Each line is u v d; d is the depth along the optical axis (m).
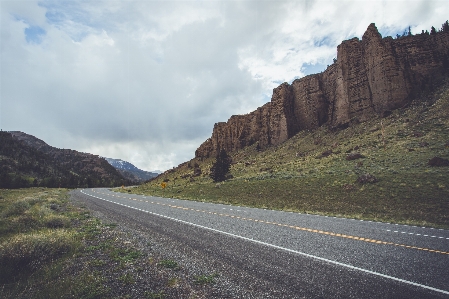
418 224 14.91
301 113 104.44
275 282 6.18
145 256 8.24
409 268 7.11
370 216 18.06
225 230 12.05
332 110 93.12
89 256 8.23
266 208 22.45
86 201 28.42
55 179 97.94
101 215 17.19
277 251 8.62
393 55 76.12
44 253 7.92
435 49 77.00
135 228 12.72
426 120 53.69
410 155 38.28
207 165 120.12
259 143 112.19
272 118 108.75
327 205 23.03
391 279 6.33
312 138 85.44
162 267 7.27
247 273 6.75
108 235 11.09
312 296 5.47
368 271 6.85
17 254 7.21
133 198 33.56
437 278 6.42
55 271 6.83
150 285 6.11
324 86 101.50
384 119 67.75
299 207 23.14
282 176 42.97
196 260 7.79
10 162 164.38
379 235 11.34
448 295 5.52
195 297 5.48
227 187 40.31
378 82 76.19
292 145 87.94
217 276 6.57
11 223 12.21
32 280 6.35
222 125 143.88
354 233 11.62
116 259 7.91
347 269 7.00
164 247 9.23
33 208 17.69
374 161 40.62
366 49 81.88
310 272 6.79
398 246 9.44
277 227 12.82
